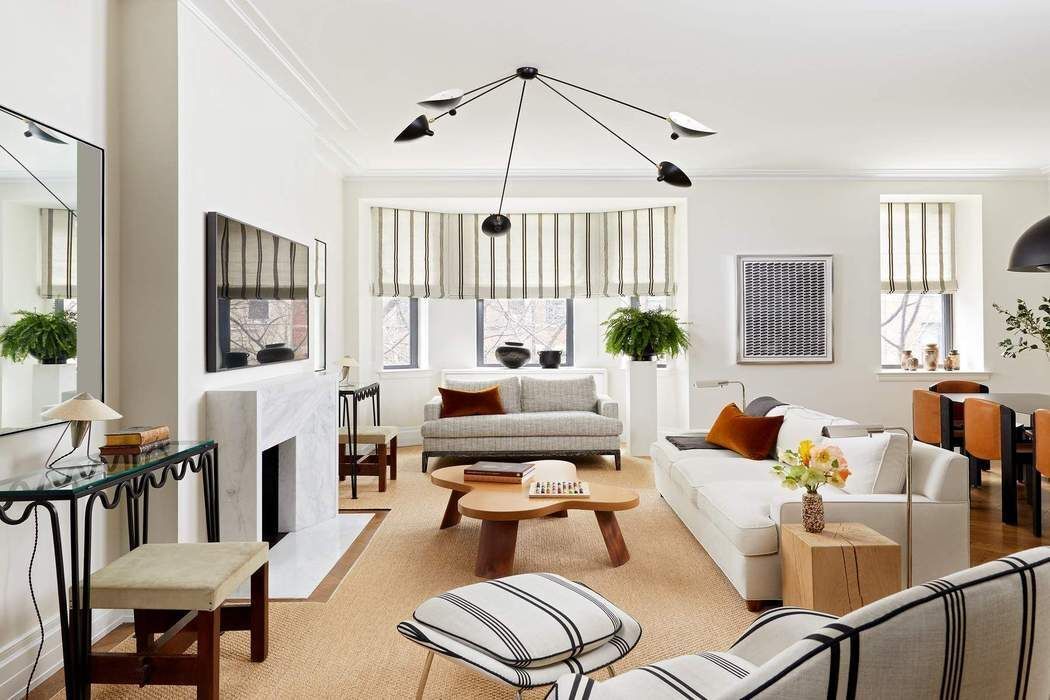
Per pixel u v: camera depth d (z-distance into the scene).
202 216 3.21
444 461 6.48
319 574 3.46
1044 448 3.90
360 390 5.34
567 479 3.94
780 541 2.95
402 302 7.46
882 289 7.09
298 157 4.53
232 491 3.29
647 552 3.79
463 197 6.59
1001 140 5.60
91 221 2.71
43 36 2.48
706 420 6.68
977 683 0.88
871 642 0.79
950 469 3.03
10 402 2.25
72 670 1.99
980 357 6.76
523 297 7.52
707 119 5.00
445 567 3.57
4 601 2.30
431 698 2.26
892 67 4.04
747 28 3.52
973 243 6.91
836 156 6.08
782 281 6.66
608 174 6.55
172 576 2.13
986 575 0.89
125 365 2.97
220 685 2.34
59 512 2.58
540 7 3.28
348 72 4.03
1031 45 3.74
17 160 2.31
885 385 6.70
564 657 1.86
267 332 3.96
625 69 4.05
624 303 7.67
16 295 2.29
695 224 6.65
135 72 2.98
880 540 2.68
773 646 1.62
